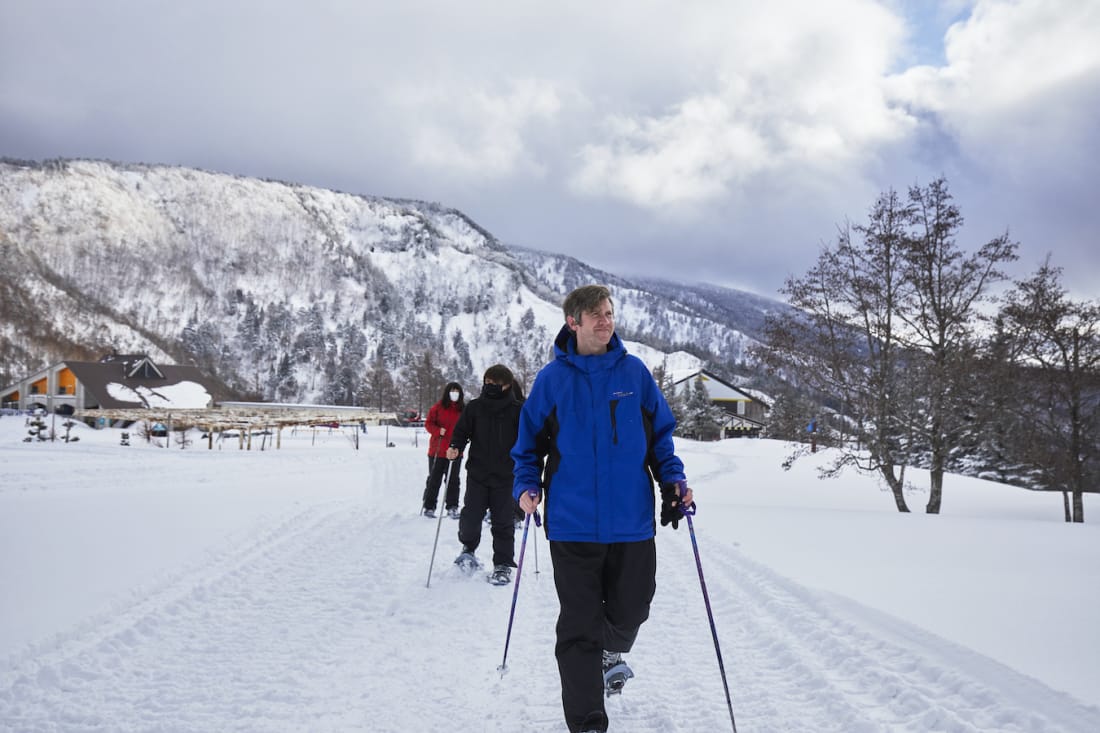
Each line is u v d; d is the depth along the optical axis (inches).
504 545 259.1
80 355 4758.9
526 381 3243.1
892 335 705.0
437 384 3262.8
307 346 6756.9
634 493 129.8
